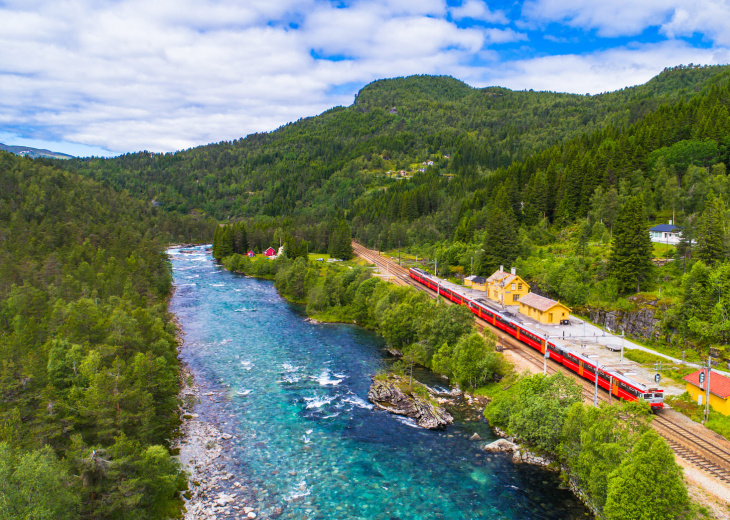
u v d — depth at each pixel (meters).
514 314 93.81
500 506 40.78
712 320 67.88
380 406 60.97
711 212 86.75
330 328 99.38
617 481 33.84
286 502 41.00
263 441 51.72
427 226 194.62
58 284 90.25
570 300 95.56
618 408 39.94
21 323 65.38
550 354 71.44
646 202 128.50
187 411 58.41
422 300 88.00
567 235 132.75
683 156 134.25
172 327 85.06
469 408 61.09
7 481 27.81
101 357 48.94
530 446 49.78
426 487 43.50
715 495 38.44
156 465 36.94
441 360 69.06
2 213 152.25
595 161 148.00
